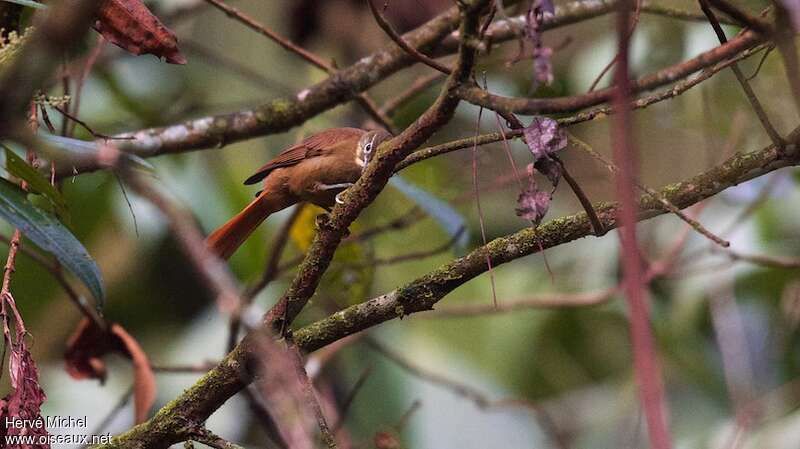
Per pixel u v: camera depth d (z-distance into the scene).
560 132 4.79
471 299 12.02
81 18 3.10
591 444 11.18
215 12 11.71
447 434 11.16
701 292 11.42
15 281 10.60
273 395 7.34
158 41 5.69
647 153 10.80
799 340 11.48
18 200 5.02
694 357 11.48
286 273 10.34
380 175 5.26
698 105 10.56
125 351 7.87
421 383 11.37
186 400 5.76
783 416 10.68
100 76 10.82
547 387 11.78
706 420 11.18
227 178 11.07
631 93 4.82
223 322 11.29
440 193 10.89
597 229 5.32
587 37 11.39
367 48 11.96
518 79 11.33
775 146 5.29
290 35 12.16
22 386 5.16
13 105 3.21
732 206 11.60
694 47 10.47
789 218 11.74
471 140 5.11
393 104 9.75
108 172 9.38
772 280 11.59
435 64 5.23
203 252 4.40
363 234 9.02
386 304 5.71
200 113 11.41
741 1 7.81
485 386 11.55
